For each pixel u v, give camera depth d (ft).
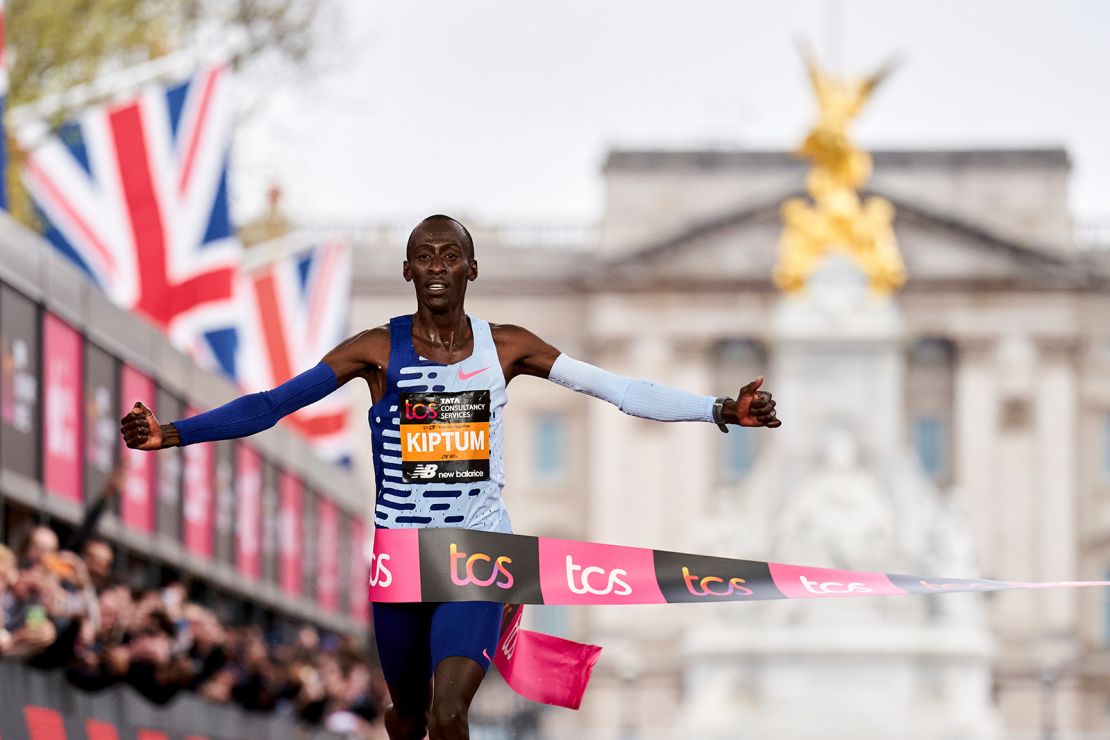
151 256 205.36
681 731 486.38
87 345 171.73
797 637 485.15
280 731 204.85
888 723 478.18
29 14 257.55
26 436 153.99
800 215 523.29
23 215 247.91
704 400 68.64
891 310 515.91
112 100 264.93
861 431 513.04
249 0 284.20
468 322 70.44
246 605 249.34
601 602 68.85
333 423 312.09
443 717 66.54
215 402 223.10
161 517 199.62
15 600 126.62
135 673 147.43
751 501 527.40
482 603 68.80
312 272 268.82
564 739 550.36
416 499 69.41
